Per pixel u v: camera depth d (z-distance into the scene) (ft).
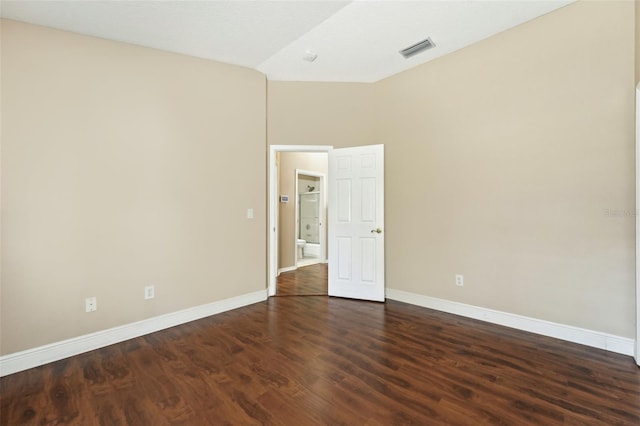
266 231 13.32
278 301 13.03
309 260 22.93
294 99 13.44
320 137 13.57
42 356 8.11
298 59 11.58
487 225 10.43
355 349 8.49
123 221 9.53
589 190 8.50
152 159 10.10
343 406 6.07
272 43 10.37
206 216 11.32
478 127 10.56
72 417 5.84
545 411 5.85
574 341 8.79
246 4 8.27
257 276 12.85
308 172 21.01
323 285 15.67
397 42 10.46
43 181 8.27
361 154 13.11
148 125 10.03
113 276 9.34
